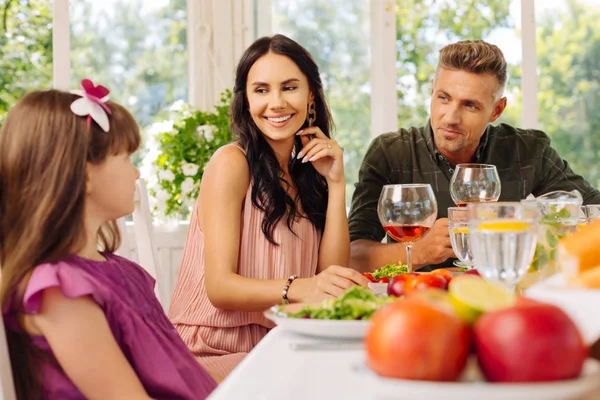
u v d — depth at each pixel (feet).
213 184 6.39
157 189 10.50
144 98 11.53
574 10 11.79
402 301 2.17
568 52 11.85
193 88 11.57
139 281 4.69
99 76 11.36
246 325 6.34
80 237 4.09
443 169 8.98
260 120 6.72
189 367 4.55
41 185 3.99
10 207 4.01
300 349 3.13
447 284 4.29
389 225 5.77
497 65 8.39
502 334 2.01
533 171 9.23
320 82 7.18
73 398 3.85
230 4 11.51
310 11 11.72
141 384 4.04
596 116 11.86
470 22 11.68
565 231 4.50
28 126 4.08
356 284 5.37
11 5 10.95
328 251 7.07
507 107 11.77
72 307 3.79
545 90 11.87
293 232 6.72
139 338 4.17
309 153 6.98
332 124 7.45
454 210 5.14
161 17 11.53
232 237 6.26
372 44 11.73
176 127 10.62
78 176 4.06
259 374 2.73
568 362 1.98
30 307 3.69
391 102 11.62
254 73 6.77
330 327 3.26
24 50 11.03
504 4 11.68
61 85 11.03
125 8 11.43
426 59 11.70
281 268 6.52
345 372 2.75
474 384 1.97
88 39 11.29
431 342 2.03
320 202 7.19
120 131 4.29
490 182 6.52
